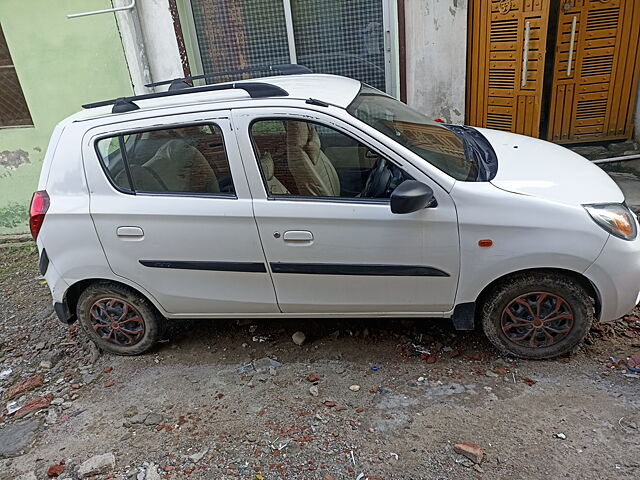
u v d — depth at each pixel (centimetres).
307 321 368
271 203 284
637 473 226
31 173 591
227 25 562
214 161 290
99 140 301
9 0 518
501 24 508
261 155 287
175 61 551
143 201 298
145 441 279
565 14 553
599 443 244
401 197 254
